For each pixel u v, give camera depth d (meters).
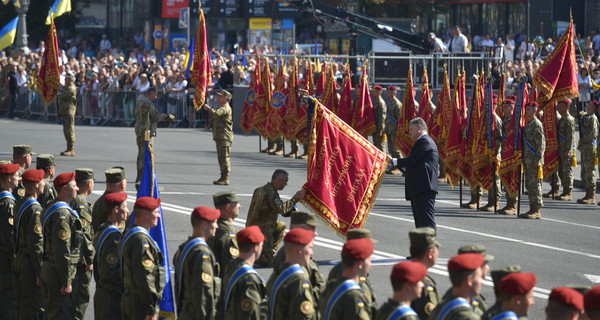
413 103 54.78
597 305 13.87
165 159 58.09
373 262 32.59
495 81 72.50
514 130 42.94
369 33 80.81
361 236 19.72
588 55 80.25
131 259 20.75
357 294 16.89
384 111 56.38
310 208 29.81
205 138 71.25
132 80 82.44
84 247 24.66
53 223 23.59
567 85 43.62
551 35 109.88
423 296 18.14
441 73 74.12
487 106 43.50
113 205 22.16
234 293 18.69
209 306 19.69
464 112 46.03
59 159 55.94
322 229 38.50
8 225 26.22
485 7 116.06
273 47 114.75
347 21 80.31
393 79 74.38
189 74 80.38
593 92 70.19
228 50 115.50
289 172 54.03
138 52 118.25
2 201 26.34
